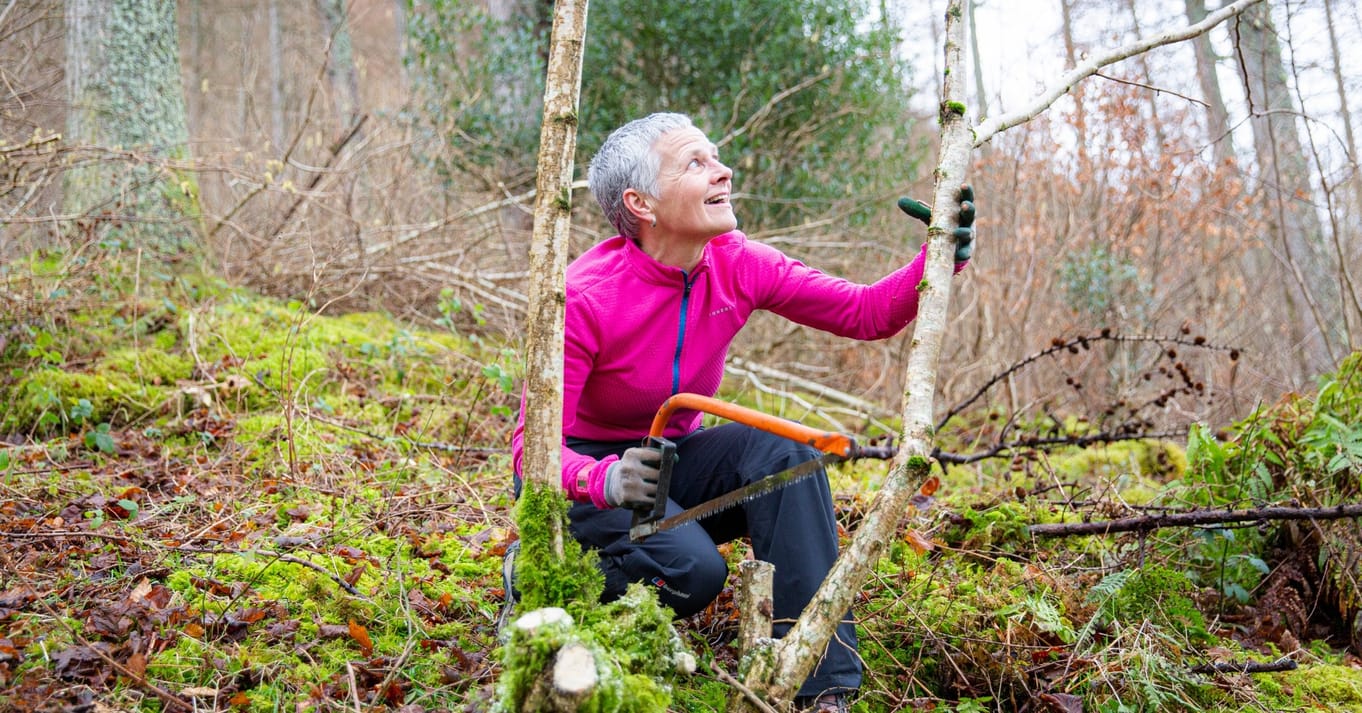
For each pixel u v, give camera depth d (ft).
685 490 8.17
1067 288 21.83
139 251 16.11
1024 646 8.55
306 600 8.65
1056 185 23.29
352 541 10.25
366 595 8.90
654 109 24.75
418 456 13.70
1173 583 9.47
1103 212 23.49
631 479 6.52
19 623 7.72
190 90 44.01
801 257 23.20
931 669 8.82
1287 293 22.93
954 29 7.59
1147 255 23.58
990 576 10.07
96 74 19.19
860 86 24.95
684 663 6.48
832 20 23.99
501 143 24.27
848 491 13.39
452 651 7.83
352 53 46.47
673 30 23.80
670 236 7.79
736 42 24.13
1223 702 8.45
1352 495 10.49
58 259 17.02
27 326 14.76
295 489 11.73
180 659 7.47
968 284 23.09
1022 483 14.84
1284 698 8.64
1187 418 18.95
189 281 17.98
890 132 28.89
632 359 7.91
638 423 8.35
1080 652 8.70
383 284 19.89
